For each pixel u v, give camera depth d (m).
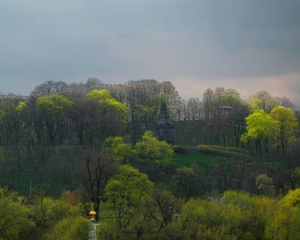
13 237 149.38
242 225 174.62
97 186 192.50
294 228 175.12
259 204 189.75
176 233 159.12
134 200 197.25
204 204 182.88
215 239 158.25
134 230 161.38
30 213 165.88
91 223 147.88
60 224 156.12
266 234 170.62
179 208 184.38
